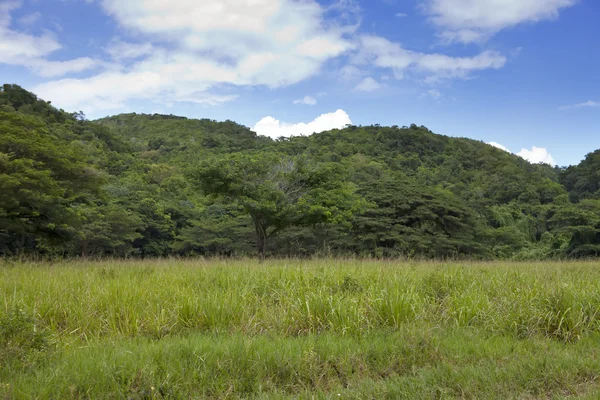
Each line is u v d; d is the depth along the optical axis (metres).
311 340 4.59
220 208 48.88
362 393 3.44
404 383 3.64
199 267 9.59
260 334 5.15
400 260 12.83
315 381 3.79
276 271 8.16
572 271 10.06
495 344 4.82
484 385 3.62
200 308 5.62
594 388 3.55
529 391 3.56
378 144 113.56
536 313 5.72
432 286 7.09
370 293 6.23
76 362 3.95
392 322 5.53
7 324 4.32
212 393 3.54
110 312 5.54
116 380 3.58
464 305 6.01
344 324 5.30
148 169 76.44
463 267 10.08
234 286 6.95
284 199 20.16
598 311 5.72
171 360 4.00
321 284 6.97
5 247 26.56
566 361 4.12
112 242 35.72
